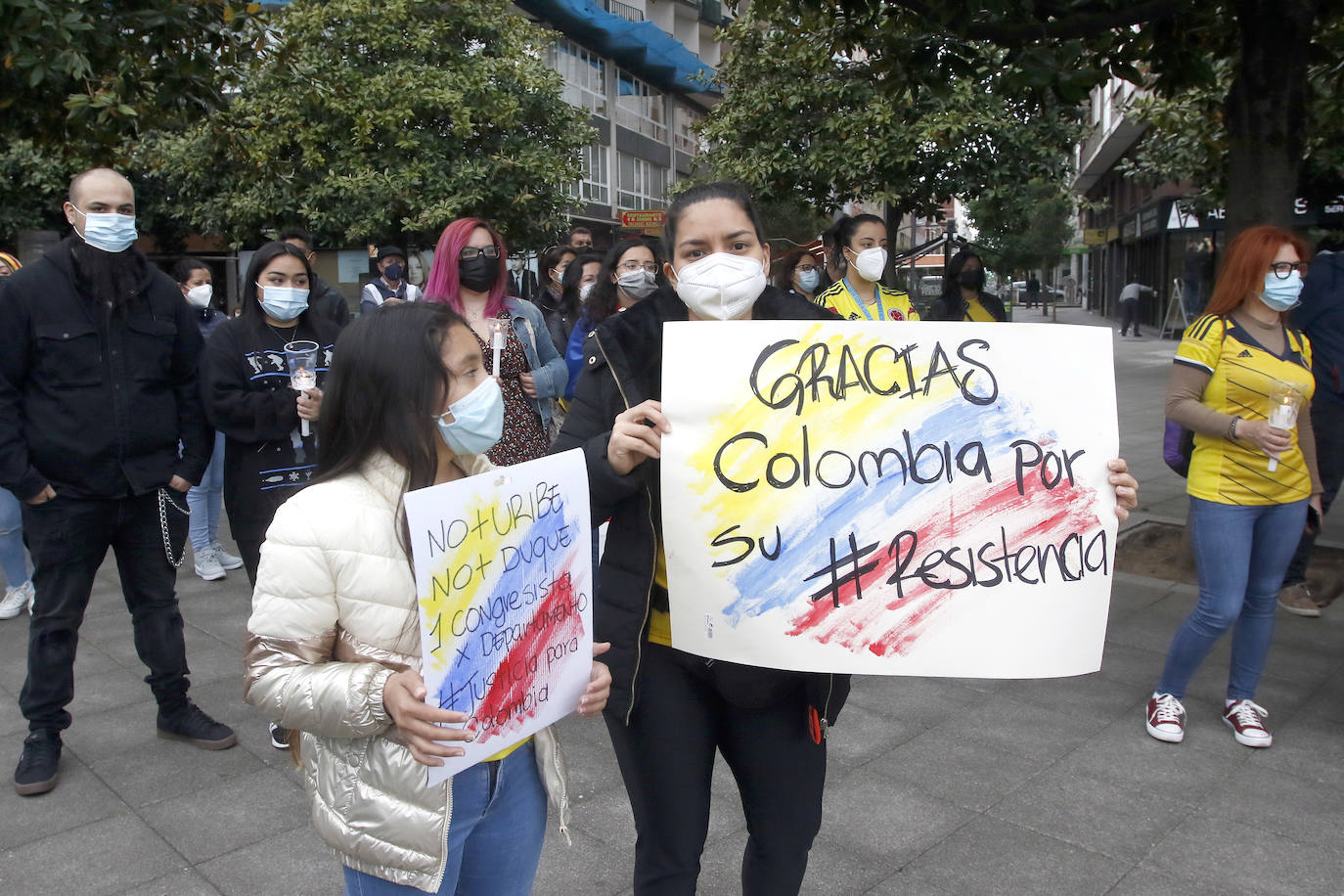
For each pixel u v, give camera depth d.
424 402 1.58
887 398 1.92
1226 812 3.15
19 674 4.44
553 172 15.62
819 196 12.55
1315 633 4.80
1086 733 3.75
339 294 5.92
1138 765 3.48
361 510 1.57
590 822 3.13
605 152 27.94
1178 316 26.05
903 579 1.91
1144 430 11.44
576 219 25.97
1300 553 5.09
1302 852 2.92
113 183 3.29
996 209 12.02
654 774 1.97
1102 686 4.20
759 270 2.00
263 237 15.38
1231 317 3.55
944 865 2.87
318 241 15.12
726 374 1.91
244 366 3.62
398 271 7.12
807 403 1.91
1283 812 3.15
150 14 4.61
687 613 1.91
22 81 4.61
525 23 15.88
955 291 6.81
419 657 1.59
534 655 1.68
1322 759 3.51
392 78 13.95
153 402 3.44
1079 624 1.95
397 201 14.35
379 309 1.63
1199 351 3.53
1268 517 3.51
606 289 4.84
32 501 3.25
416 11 14.42
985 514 1.92
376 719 1.51
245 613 5.30
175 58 5.02
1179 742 3.64
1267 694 4.09
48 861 2.90
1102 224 45.50
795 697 2.00
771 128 12.20
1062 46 4.30
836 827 3.09
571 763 3.54
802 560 1.90
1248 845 2.96
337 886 2.78
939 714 3.94
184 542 3.68
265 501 3.65
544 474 1.67
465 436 1.64
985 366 1.94
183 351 3.57
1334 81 6.82
